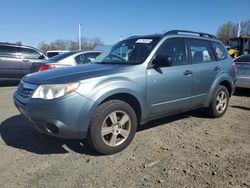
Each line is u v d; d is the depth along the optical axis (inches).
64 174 156.0
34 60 521.7
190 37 238.1
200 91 238.4
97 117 171.0
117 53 222.7
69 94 163.6
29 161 171.6
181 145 197.5
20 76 513.3
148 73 195.9
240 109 304.3
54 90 165.2
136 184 145.9
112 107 175.9
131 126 187.6
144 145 196.5
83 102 165.6
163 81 204.4
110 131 178.4
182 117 265.6
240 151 188.5
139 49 211.3
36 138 208.2
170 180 149.8
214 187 143.6
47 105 163.6
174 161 172.1
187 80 222.8
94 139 172.1
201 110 276.2
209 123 249.0
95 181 148.6
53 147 192.2
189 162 170.9
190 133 222.4
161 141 204.5
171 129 231.3
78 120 165.5
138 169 161.8
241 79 385.7
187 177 153.0
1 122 247.3
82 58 411.2
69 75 174.2
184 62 225.0
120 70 186.2
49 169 161.8
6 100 350.9
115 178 151.8
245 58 397.7
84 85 167.6
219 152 186.4
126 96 187.2
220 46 271.1
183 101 223.0
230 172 159.0
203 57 245.4
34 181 148.8
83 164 167.8
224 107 269.1
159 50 208.1
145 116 199.0
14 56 504.4
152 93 198.5
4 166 165.3
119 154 181.8
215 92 254.4
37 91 170.2
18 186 144.3
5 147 192.2
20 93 186.5
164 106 209.0
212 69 247.9
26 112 173.6
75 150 187.3
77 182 147.6
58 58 404.5
